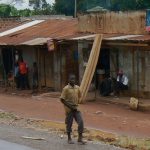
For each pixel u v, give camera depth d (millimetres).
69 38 27234
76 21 32875
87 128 17562
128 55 25656
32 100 26375
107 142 14375
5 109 23062
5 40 32375
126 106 23672
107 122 19328
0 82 34031
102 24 27594
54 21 34875
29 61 31969
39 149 12828
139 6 48750
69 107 13727
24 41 30203
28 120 19172
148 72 24547
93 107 23422
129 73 25703
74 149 12914
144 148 13594
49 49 28047
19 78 31312
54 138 14531
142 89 24891
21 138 14398
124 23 26062
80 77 28453
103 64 27672
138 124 18969
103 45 25688
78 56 28547
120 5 52344
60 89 29625
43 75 31141
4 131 15727
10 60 34156
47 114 21344
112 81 25969
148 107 22453
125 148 13461
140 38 23375
